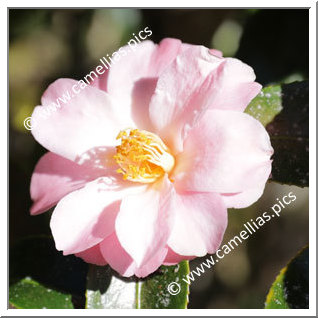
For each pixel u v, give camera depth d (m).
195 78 0.36
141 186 0.37
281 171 0.38
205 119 0.36
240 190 0.35
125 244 0.35
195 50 0.36
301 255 0.38
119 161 0.37
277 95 0.38
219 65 0.36
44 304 0.40
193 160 0.36
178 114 0.37
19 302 0.40
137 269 0.35
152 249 0.35
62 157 0.38
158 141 0.37
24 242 0.41
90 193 0.37
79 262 0.40
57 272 0.40
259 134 0.35
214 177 0.35
